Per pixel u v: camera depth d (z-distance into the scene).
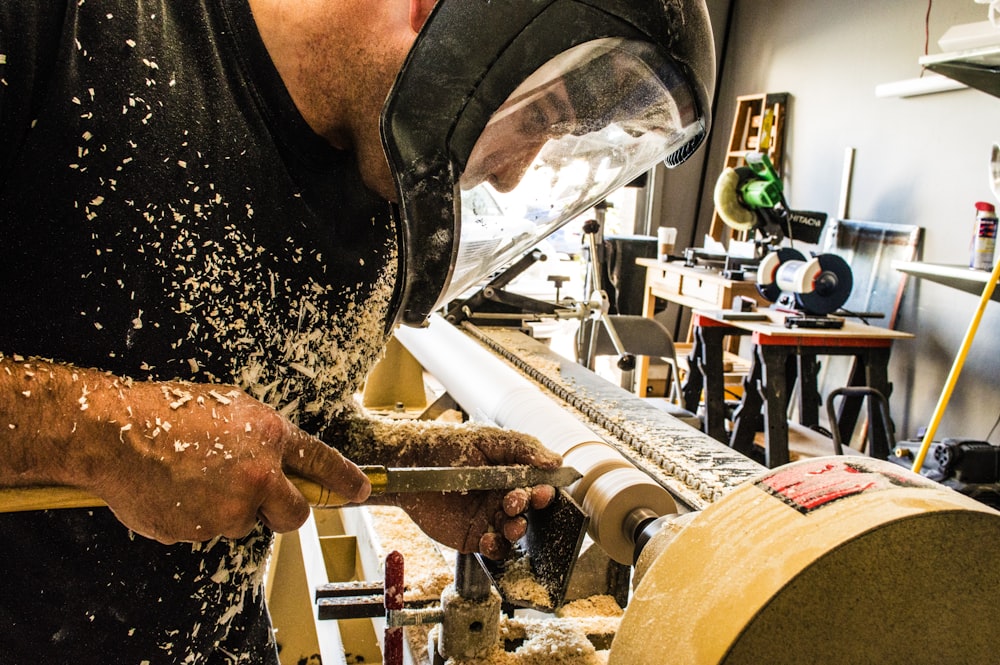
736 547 0.57
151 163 0.60
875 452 3.02
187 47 0.62
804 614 0.52
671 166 0.88
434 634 1.00
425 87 0.58
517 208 0.82
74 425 0.57
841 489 0.59
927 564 0.54
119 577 0.70
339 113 0.67
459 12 0.58
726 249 4.68
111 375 0.61
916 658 0.56
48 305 0.61
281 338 0.71
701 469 1.23
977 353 3.08
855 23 3.80
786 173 4.34
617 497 0.95
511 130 0.67
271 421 0.65
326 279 0.72
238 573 0.80
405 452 0.94
